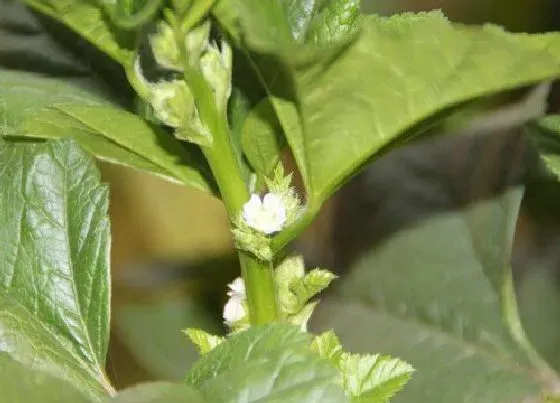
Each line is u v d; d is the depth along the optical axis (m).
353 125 0.21
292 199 0.22
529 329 0.32
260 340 0.20
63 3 0.21
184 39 0.21
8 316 0.22
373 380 0.22
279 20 0.20
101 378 0.23
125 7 0.20
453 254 0.32
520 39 0.20
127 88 0.25
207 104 0.21
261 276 0.22
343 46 0.20
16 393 0.20
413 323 0.32
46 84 0.25
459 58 0.20
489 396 0.30
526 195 0.32
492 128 0.31
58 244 0.23
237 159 0.22
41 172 0.23
